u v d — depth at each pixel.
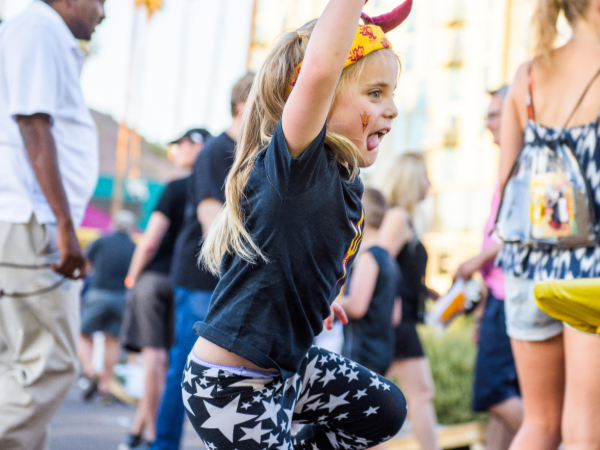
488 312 3.42
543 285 1.67
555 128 2.15
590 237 2.04
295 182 1.51
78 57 2.57
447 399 5.49
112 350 6.70
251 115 1.72
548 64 2.21
